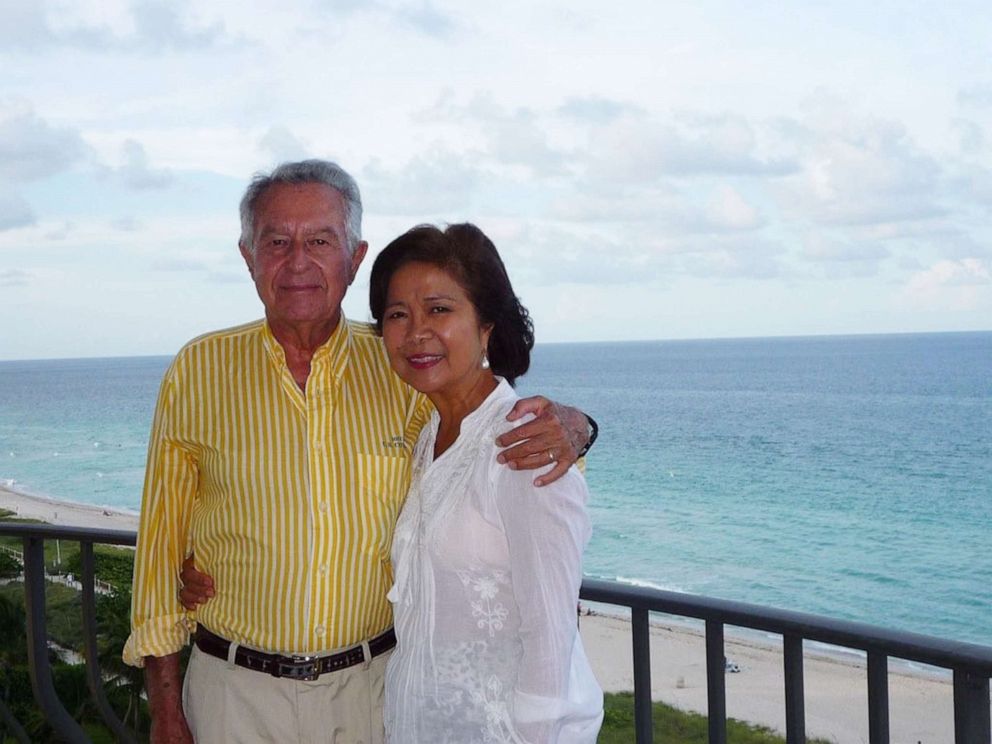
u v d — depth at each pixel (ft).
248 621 6.63
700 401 323.78
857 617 95.20
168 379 6.93
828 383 387.75
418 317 5.89
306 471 6.62
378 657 6.86
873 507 143.33
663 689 64.39
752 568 112.37
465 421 5.81
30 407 420.77
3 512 172.24
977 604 97.09
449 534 5.57
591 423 5.75
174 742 6.95
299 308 6.61
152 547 6.94
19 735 10.22
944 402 292.61
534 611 5.26
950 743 51.78
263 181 6.89
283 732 6.61
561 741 5.56
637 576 110.01
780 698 60.75
